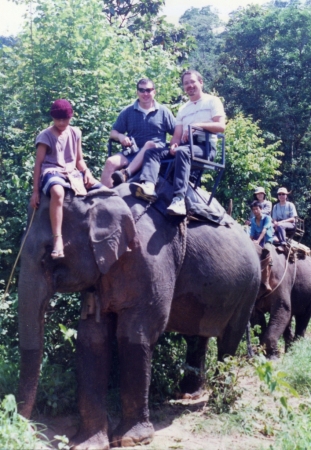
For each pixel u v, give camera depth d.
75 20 9.48
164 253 5.92
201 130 6.55
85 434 5.58
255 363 6.22
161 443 5.80
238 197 14.89
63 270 5.35
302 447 5.42
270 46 28.62
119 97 9.35
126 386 5.77
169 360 7.68
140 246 5.73
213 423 6.30
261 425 6.43
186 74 6.83
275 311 10.55
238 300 7.07
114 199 5.52
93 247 5.34
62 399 6.27
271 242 10.62
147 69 10.51
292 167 25.52
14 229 8.21
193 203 6.53
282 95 27.12
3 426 4.62
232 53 30.97
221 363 6.83
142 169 6.20
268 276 10.01
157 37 18.95
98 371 5.73
